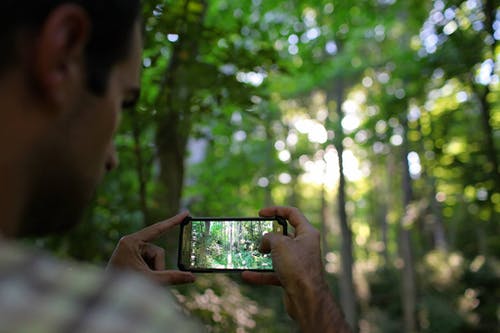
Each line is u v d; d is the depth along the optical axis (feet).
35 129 1.51
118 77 1.72
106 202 13.66
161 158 14.78
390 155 77.25
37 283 1.25
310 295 3.73
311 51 38.14
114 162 1.90
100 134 1.67
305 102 78.84
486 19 29.43
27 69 1.46
